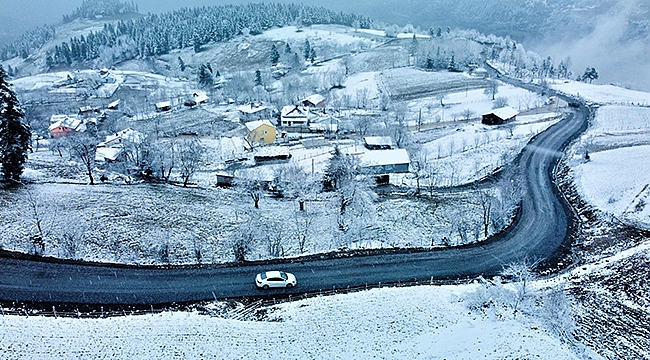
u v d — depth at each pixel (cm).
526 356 3453
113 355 3369
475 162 8994
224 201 7088
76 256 4909
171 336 3631
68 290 4253
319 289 4550
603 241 5441
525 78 18962
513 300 4244
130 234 5662
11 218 5581
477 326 3853
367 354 3516
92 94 19800
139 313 4000
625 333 3781
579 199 6775
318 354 3512
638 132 10088
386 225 6444
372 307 4141
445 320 3950
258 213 6681
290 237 5994
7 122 6425
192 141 10156
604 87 16638
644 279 4403
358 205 6650
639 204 5956
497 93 16188
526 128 11144
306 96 17788
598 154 8194
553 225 6100
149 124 14612
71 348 3403
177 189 7456
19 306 3956
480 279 4750
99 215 6003
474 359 3434
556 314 3925
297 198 7488
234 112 16175
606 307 4125
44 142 11481
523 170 8250
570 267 5016
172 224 6053
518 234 5875
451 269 5016
